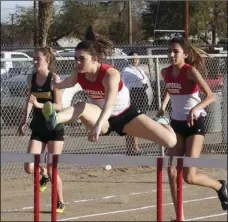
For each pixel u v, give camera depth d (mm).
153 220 9047
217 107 15867
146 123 7566
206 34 44562
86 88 7406
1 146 15469
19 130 9227
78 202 10297
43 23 21531
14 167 13062
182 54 8203
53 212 6816
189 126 8055
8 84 16531
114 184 11906
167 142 7629
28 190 11258
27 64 17625
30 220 8953
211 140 15914
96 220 9055
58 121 6969
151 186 11727
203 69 8508
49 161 6773
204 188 11438
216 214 9508
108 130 7570
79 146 15359
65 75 15109
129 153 14070
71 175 12719
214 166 6547
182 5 39625
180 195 6797
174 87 8289
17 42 36719
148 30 39875
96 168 13336
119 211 9672
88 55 7109
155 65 14164
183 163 6652
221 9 45250
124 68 15094
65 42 35312
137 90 14891
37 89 8922
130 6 34531
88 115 7223
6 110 16547
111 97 6984
